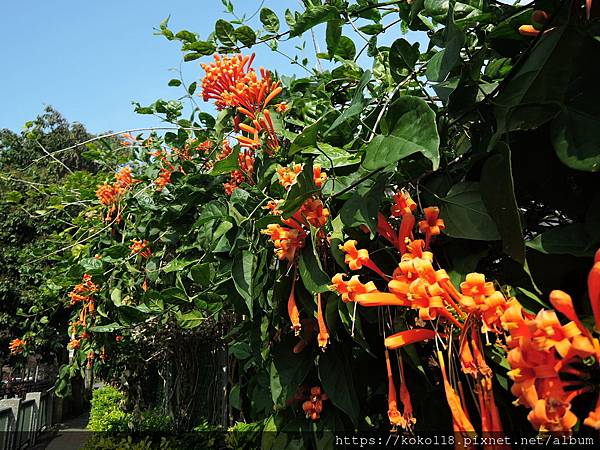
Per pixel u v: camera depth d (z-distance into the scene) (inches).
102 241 205.5
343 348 70.4
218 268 115.0
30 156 426.3
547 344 32.4
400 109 49.8
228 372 312.3
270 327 82.5
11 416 402.6
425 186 63.8
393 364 68.7
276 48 118.6
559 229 48.8
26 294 498.3
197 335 343.0
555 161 56.7
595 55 47.3
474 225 53.6
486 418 41.1
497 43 67.4
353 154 69.1
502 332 42.8
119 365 367.9
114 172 214.2
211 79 106.3
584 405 44.3
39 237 497.7
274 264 81.8
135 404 402.6
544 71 49.2
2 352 530.0
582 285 50.0
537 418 31.8
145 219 181.8
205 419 341.7
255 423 199.5
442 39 68.9
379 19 101.5
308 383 82.3
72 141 695.1
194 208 156.6
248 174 110.9
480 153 59.1
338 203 68.5
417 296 43.0
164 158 176.1
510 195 45.9
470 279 41.1
